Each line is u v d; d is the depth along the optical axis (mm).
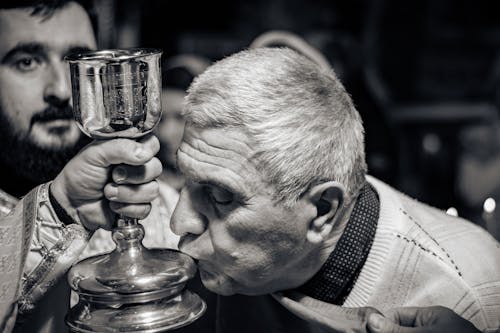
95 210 986
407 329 927
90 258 990
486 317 1074
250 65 962
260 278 1014
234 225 958
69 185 968
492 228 1860
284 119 933
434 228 1146
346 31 3027
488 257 1128
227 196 954
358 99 1970
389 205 1131
